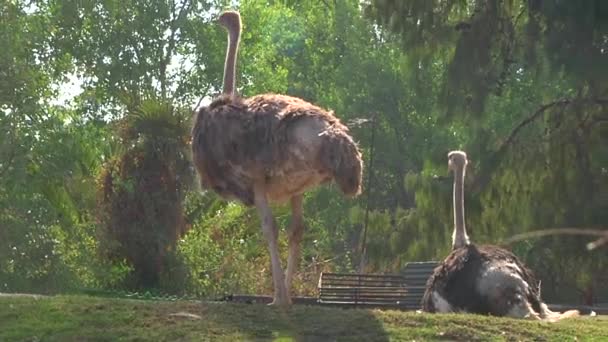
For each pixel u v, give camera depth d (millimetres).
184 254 21594
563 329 10031
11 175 21484
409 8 23984
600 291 24828
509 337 9656
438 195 24031
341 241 36562
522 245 24031
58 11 36812
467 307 11797
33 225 21250
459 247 13172
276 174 10500
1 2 22938
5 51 22109
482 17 23516
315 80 46469
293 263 10758
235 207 23578
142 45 38031
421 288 14781
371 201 36906
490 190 23531
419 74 26375
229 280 22047
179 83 39000
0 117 21781
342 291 14586
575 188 22609
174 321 9703
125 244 21156
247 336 9320
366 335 9445
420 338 9484
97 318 9797
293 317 9805
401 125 39062
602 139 22906
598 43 21078
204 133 10805
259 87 39875
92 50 37375
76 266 21281
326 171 10203
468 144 24125
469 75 23188
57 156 22156
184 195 21453
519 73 29375
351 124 22594
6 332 9555
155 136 21219
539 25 22422
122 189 21156
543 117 24141
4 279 20844
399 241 24656
